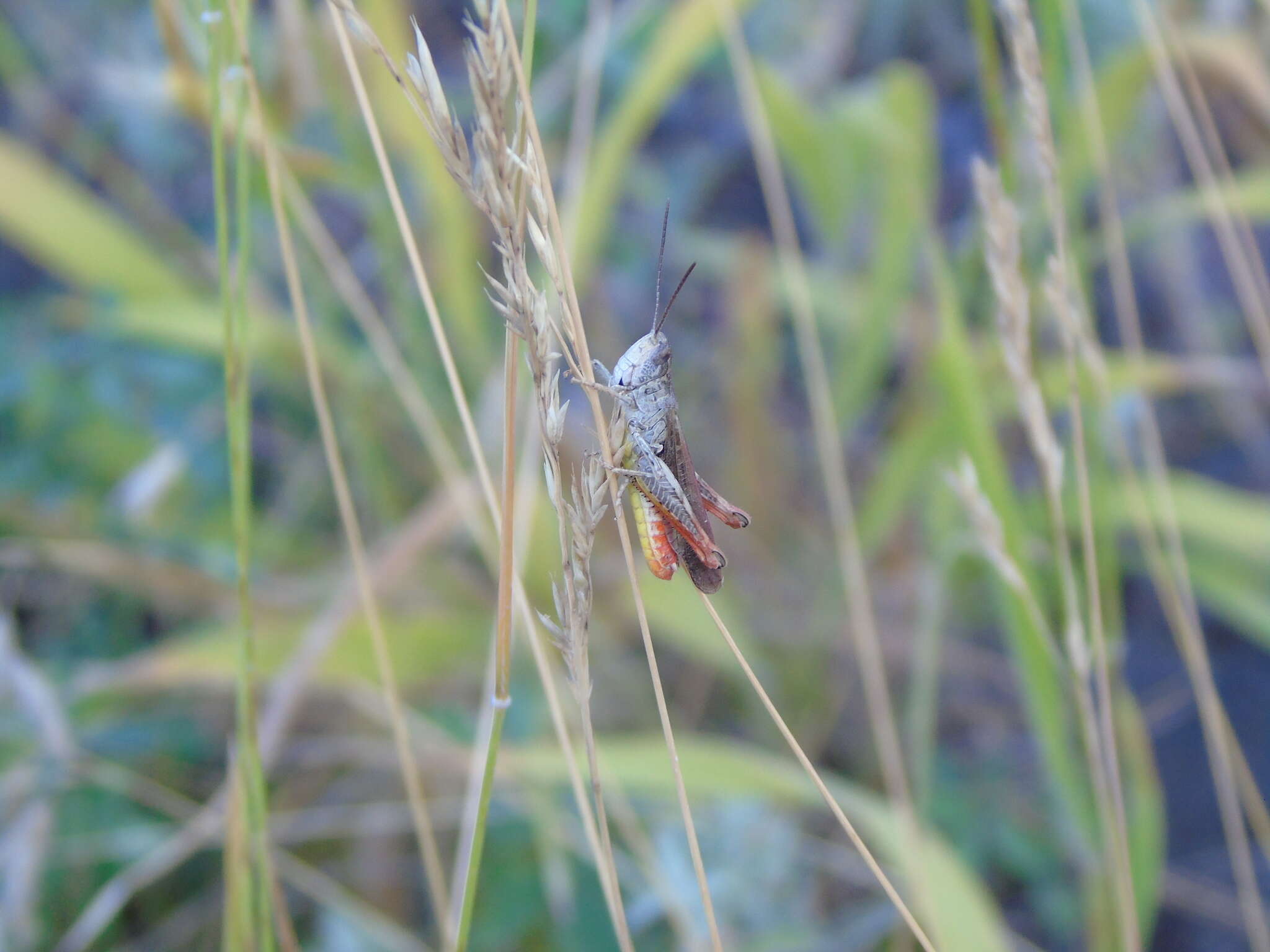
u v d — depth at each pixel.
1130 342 0.22
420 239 0.26
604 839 0.19
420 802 0.20
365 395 0.26
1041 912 0.25
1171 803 0.27
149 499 0.25
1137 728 0.23
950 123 0.39
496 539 0.24
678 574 0.25
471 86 0.17
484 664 0.24
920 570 0.27
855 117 0.25
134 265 0.26
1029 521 0.25
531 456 0.22
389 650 0.23
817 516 0.29
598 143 0.26
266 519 0.27
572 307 0.18
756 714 0.26
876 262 0.26
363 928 0.22
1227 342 0.36
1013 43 0.20
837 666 0.27
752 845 0.23
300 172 0.24
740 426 0.27
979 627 0.28
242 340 0.19
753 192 0.39
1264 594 0.25
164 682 0.23
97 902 0.21
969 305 0.26
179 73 0.21
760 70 0.25
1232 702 0.28
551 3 0.28
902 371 0.35
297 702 0.22
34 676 0.22
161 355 0.26
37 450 0.26
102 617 0.26
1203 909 0.25
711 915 0.19
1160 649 0.30
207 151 0.32
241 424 0.19
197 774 0.24
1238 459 0.33
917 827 0.22
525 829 0.24
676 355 0.32
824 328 0.30
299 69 0.23
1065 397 0.25
